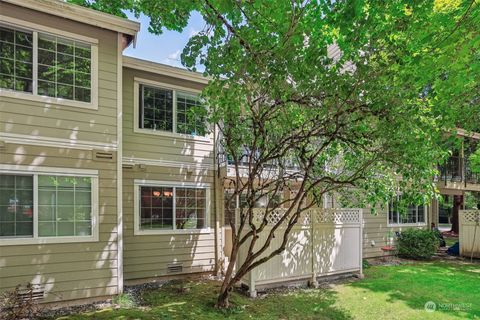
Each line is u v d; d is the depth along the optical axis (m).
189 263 8.22
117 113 6.54
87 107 6.22
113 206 6.36
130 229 7.50
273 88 4.79
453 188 13.77
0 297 4.98
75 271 5.86
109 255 6.22
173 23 5.40
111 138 6.44
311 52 4.23
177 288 7.05
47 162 5.79
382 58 4.45
